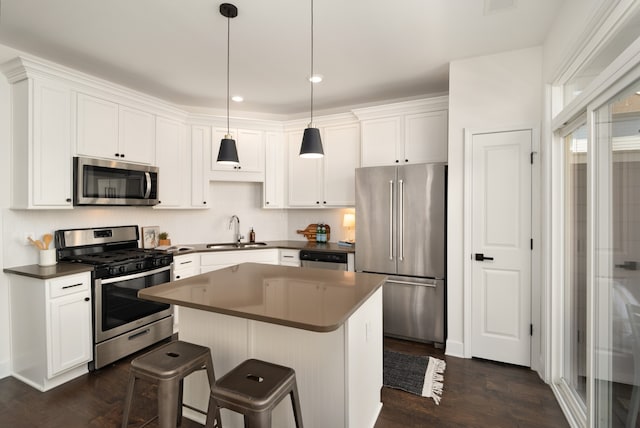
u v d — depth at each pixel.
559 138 2.42
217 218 4.35
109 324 2.67
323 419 1.65
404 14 2.20
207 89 3.56
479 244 2.80
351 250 3.53
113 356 2.70
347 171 3.89
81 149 2.81
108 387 2.39
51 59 2.80
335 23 2.31
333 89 3.58
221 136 4.03
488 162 2.76
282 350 1.73
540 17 2.23
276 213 4.64
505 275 2.72
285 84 3.43
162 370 1.47
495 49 2.67
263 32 2.42
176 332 3.33
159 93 3.67
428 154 3.40
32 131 2.50
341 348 1.60
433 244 3.09
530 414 2.07
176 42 2.54
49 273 2.36
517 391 2.33
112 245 3.34
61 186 2.67
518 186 2.66
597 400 1.66
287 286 1.93
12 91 2.57
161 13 2.16
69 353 2.44
